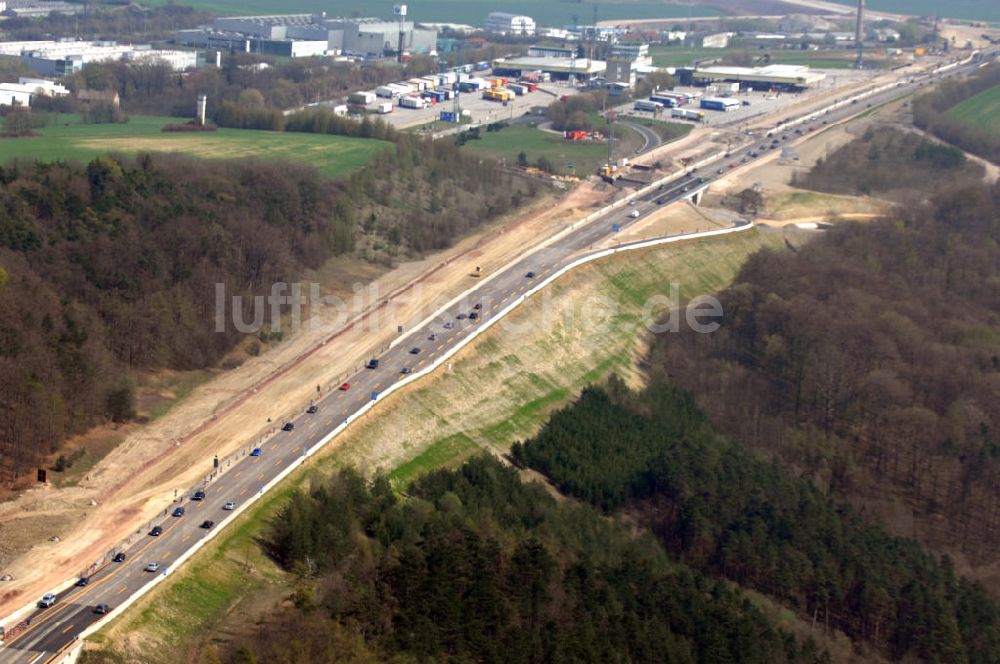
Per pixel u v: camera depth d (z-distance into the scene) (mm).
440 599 194250
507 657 191625
